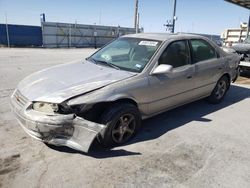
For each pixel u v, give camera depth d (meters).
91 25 31.22
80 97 3.10
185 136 4.02
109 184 2.79
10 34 26.16
